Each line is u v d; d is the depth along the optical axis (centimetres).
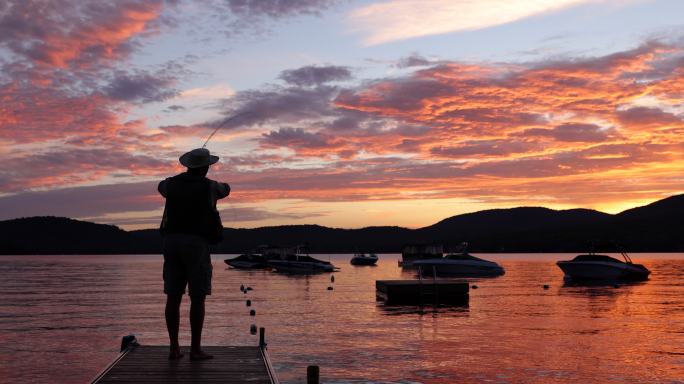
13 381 1571
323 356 1872
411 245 11725
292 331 2459
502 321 2775
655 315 3034
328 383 1505
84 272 10250
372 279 7212
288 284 6119
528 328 2528
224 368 725
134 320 2908
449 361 1784
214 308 3503
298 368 1695
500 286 5528
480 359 1819
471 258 7156
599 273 6075
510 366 1714
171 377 676
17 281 7138
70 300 4216
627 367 1702
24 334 2427
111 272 10231
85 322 2833
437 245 10975
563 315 3036
